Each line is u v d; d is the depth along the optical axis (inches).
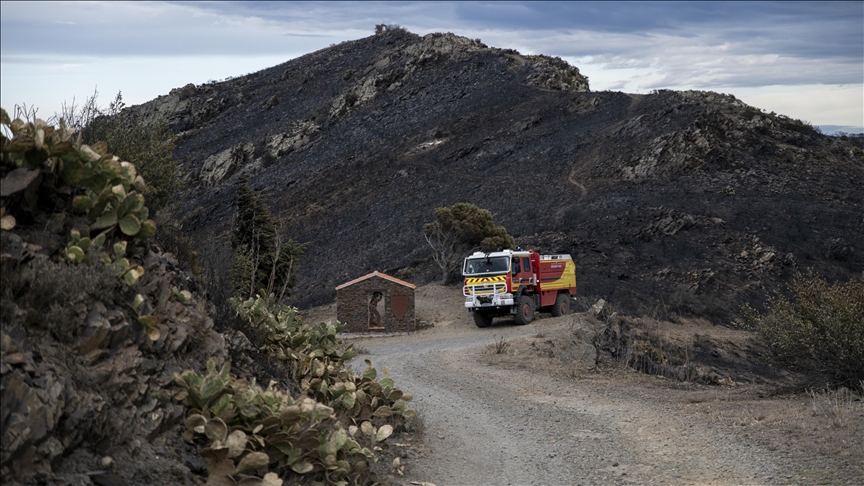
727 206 2278.5
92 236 257.6
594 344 767.7
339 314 1451.8
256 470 231.5
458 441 398.3
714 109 3152.1
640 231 2028.8
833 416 383.6
